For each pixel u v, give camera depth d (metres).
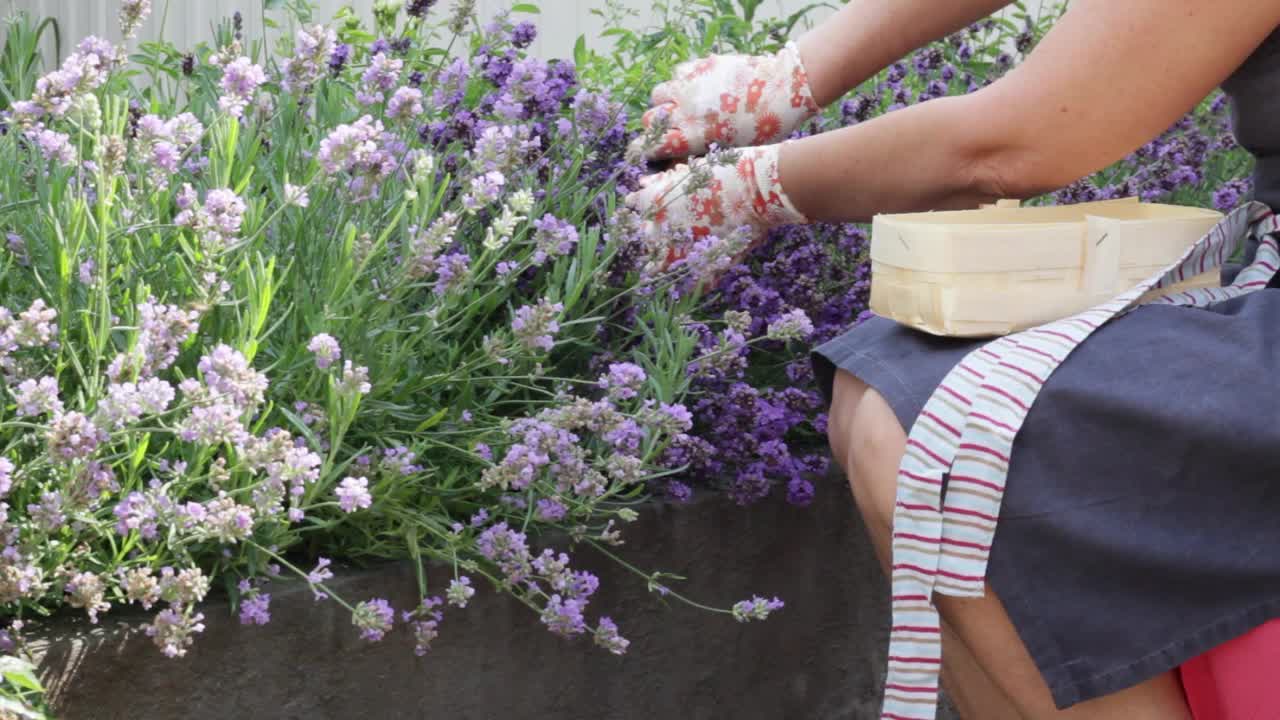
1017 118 1.05
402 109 1.25
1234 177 2.11
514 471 1.13
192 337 1.11
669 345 1.33
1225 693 0.90
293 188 1.09
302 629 1.12
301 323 1.20
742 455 1.43
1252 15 0.96
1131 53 0.99
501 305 1.43
